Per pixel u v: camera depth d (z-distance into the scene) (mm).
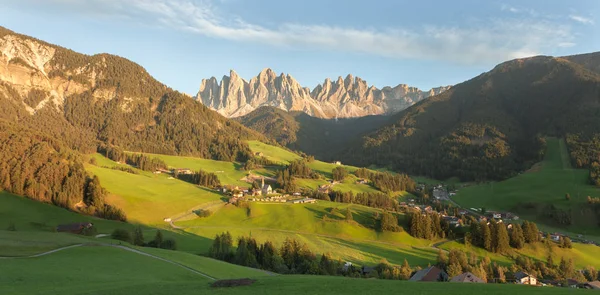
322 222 196000
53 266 67875
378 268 130625
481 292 48750
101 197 190500
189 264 82188
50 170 192500
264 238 169750
